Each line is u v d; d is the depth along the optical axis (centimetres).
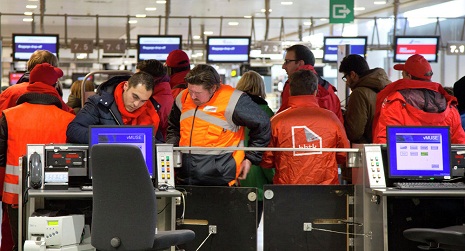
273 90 2128
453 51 1783
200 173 520
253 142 525
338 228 539
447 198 559
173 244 454
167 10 1734
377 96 575
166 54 1791
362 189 527
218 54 1819
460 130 568
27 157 496
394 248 557
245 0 1711
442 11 1895
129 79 518
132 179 433
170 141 543
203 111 521
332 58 1850
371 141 613
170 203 521
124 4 1775
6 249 594
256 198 522
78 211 495
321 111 546
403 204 557
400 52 1789
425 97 552
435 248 541
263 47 1775
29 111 548
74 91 830
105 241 439
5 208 588
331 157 542
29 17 2011
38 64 574
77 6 1814
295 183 541
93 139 505
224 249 525
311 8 1834
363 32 2233
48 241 459
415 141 532
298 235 535
